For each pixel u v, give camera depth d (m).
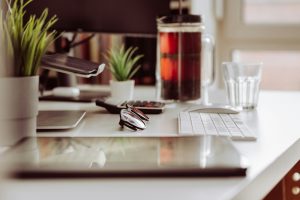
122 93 1.47
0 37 0.88
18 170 0.66
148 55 1.95
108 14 1.58
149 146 0.80
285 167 0.85
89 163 0.70
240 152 0.83
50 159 0.72
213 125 1.04
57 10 1.50
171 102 1.43
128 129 1.04
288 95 1.65
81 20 1.55
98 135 0.98
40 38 0.93
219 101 1.49
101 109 1.32
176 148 0.79
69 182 0.64
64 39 1.60
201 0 2.41
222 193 0.60
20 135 0.91
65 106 1.37
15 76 0.90
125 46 1.90
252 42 2.75
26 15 1.45
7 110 0.89
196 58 1.41
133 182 0.65
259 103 1.46
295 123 1.11
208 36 1.58
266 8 2.71
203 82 1.62
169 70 1.41
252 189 0.66
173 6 2.14
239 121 1.10
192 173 0.67
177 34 1.39
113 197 0.59
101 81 1.91
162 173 0.67
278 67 2.75
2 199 0.58
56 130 1.02
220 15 2.72
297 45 2.70
